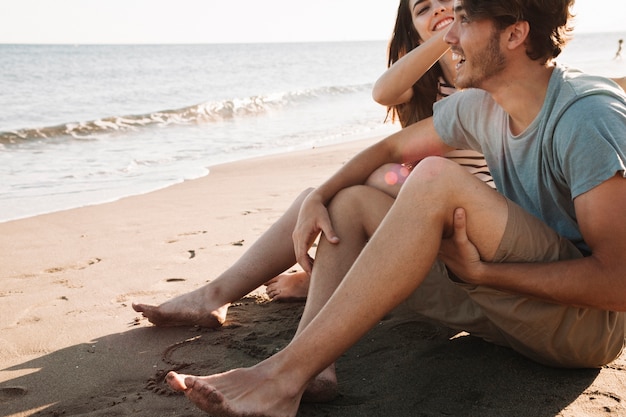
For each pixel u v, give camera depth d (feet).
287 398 5.77
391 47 9.75
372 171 7.78
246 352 7.82
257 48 327.26
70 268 11.94
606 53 151.74
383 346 7.74
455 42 5.94
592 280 5.40
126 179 23.38
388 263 5.65
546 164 5.81
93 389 7.09
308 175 22.39
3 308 9.79
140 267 11.74
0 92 67.31
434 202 5.63
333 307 5.77
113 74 101.60
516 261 5.85
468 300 6.95
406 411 6.18
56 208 18.26
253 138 36.65
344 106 55.52
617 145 5.17
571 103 5.46
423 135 7.63
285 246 8.70
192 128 41.75
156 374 7.30
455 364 7.06
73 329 8.86
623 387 6.31
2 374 7.54
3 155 29.78
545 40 5.62
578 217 5.47
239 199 18.30
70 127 37.86
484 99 6.64
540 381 6.52
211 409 5.58
